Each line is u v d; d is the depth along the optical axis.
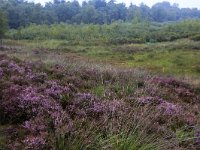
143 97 8.63
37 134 5.63
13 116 6.31
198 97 11.27
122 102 7.50
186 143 6.23
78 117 6.34
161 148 5.37
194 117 7.87
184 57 50.00
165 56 51.12
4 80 8.09
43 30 128.25
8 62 10.16
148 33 119.38
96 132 5.80
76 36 124.25
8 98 6.82
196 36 102.50
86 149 5.18
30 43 95.50
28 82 8.37
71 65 12.07
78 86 9.44
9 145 5.25
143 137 5.46
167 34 116.75
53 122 5.89
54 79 9.45
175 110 8.02
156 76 13.78
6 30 93.69
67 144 5.11
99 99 7.62
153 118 6.60
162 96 9.89
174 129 6.98
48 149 5.15
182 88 12.20
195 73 36.41
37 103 6.68
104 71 11.77
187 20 154.12
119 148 5.14
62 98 7.50
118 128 5.87
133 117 6.32
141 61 45.81
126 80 11.01
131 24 160.25
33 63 11.43
